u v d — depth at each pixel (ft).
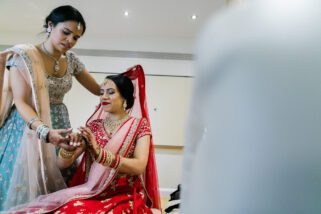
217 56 1.40
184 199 1.61
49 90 4.41
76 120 13.17
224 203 1.37
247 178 1.31
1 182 3.99
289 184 1.24
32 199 4.00
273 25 1.28
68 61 4.78
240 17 1.36
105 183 3.97
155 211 4.45
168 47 13.30
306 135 1.22
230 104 1.36
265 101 1.27
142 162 4.06
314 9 1.24
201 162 1.50
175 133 13.17
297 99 1.23
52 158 4.29
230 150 1.36
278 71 1.26
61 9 4.14
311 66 1.22
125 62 13.44
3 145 4.15
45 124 3.90
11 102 4.25
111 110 4.40
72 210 3.49
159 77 13.41
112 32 13.01
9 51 4.04
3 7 10.89
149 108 13.30
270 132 1.26
